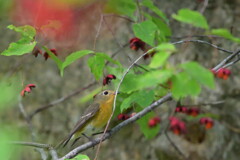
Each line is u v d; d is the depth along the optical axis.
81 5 9.91
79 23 10.55
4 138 4.80
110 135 8.21
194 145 12.02
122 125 8.25
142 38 7.48
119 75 7.64
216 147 11.93
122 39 12.34
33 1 7.56
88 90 12.62
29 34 6.76
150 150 12.26
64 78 12.93
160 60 4.53
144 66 7.79
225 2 12.42
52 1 7.43
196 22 5.51
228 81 12.05
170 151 12.02
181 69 4.62
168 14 12.30
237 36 12.02
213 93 11.96
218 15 12.27
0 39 12.74
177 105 9.36
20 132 11.88
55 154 7.66
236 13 12.32
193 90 4.46
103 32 12.38
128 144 12.41
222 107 12.00
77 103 12.72
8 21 12.15
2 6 8.31
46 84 12.94
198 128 12.02
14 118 12.28
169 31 8.95
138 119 8.43
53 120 12.72
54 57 7.36
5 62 12.52
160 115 12.03
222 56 11.78
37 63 12.92
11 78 9.07
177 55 12.01
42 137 12.50
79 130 9.52
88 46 12.12
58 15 7.59
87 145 8.01
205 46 11.88
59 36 8.45
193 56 11.87
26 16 8.60
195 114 9.44
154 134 9.12
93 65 7.26
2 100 7.06
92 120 9.53
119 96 8.26
